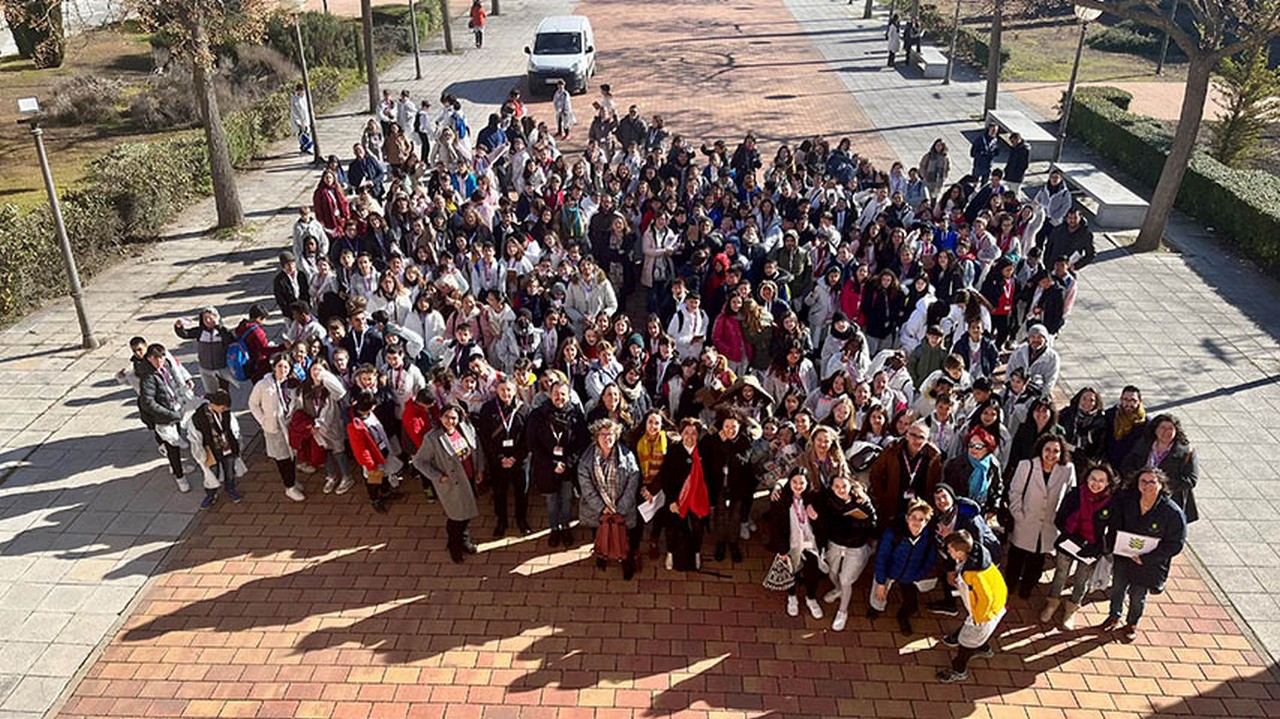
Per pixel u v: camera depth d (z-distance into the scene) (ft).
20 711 24.22
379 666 25.50
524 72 100.01
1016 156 57.62
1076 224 43.39
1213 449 35.35
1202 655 26.13
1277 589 28.55
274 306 47.39
